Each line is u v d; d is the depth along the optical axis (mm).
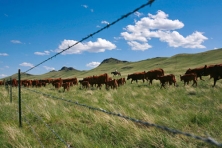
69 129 6461
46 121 7578
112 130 5852
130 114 7441
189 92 13102
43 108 9156
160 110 8203
